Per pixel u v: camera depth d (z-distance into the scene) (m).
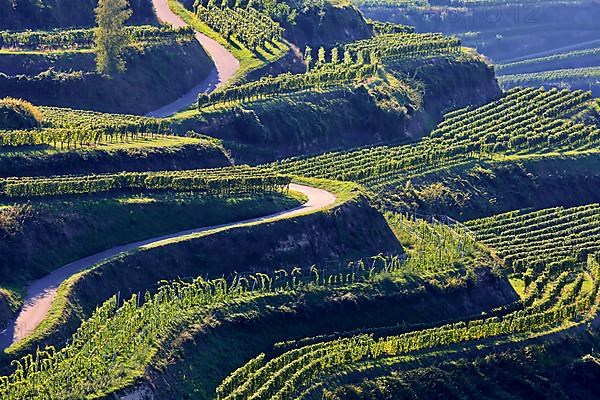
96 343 162.38
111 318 170.12
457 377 190.12
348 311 196.50
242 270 198.75
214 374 171.62
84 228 193.38
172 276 190.25
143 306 174.12
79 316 173.25
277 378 170.75
